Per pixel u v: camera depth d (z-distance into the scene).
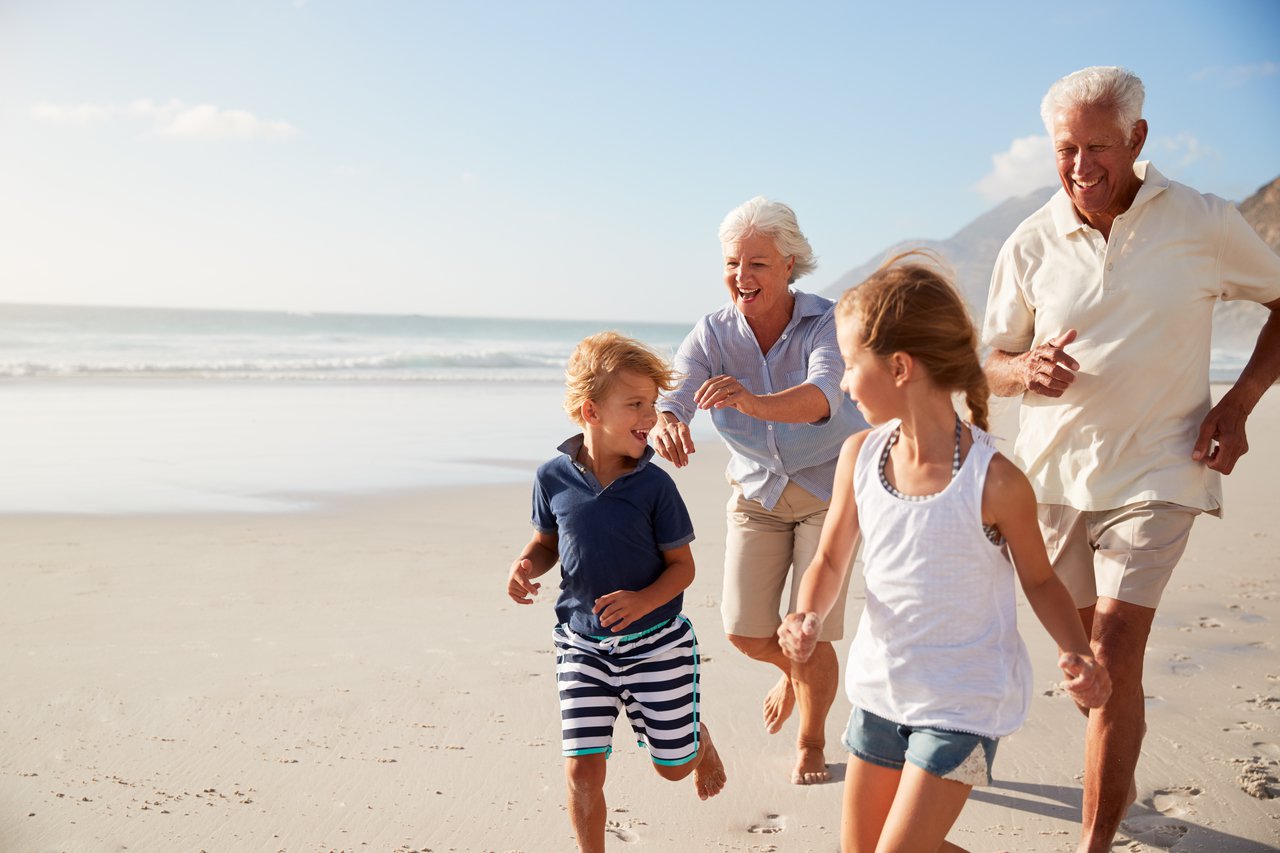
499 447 12.29
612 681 2.82
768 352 3.71
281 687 4.13
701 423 16.08
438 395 20.14
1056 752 3.57
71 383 20.73
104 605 5.31
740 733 3.81
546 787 3.28
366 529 7.47
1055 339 3.03
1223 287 3.01
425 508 8.34
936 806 2.10
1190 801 3.17
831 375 3.41
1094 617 3.15
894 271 2.28
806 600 2.41
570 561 2.83
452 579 5.98
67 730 3.67
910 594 2.20
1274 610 5.26
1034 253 3.26
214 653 4.55
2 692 4.02
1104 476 3.03
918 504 2.19
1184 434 2.99
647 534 2.80
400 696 4.05
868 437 2.39
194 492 8.89
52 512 7.88
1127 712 2.83
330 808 3.12
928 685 2.17
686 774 2.88
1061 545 3.18
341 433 13.53
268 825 3.01
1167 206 3.01
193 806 3.12
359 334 62.69
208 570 6.13
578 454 2.92
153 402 17.19
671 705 2.78
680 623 2.87
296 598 5.51
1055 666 4.46
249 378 23.73
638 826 3.08
